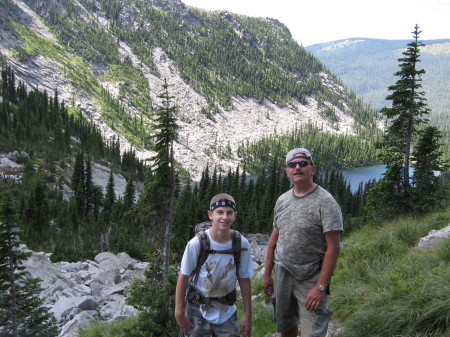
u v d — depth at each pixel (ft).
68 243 215.92
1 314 58.34
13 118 469.57
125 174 461.78
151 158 45.03
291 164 14.90
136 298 30.86
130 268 110.42
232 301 14.65
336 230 13.99
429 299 16.85
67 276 93.50
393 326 16.58
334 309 21.83
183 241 144.56
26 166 348.18
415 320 16.21
